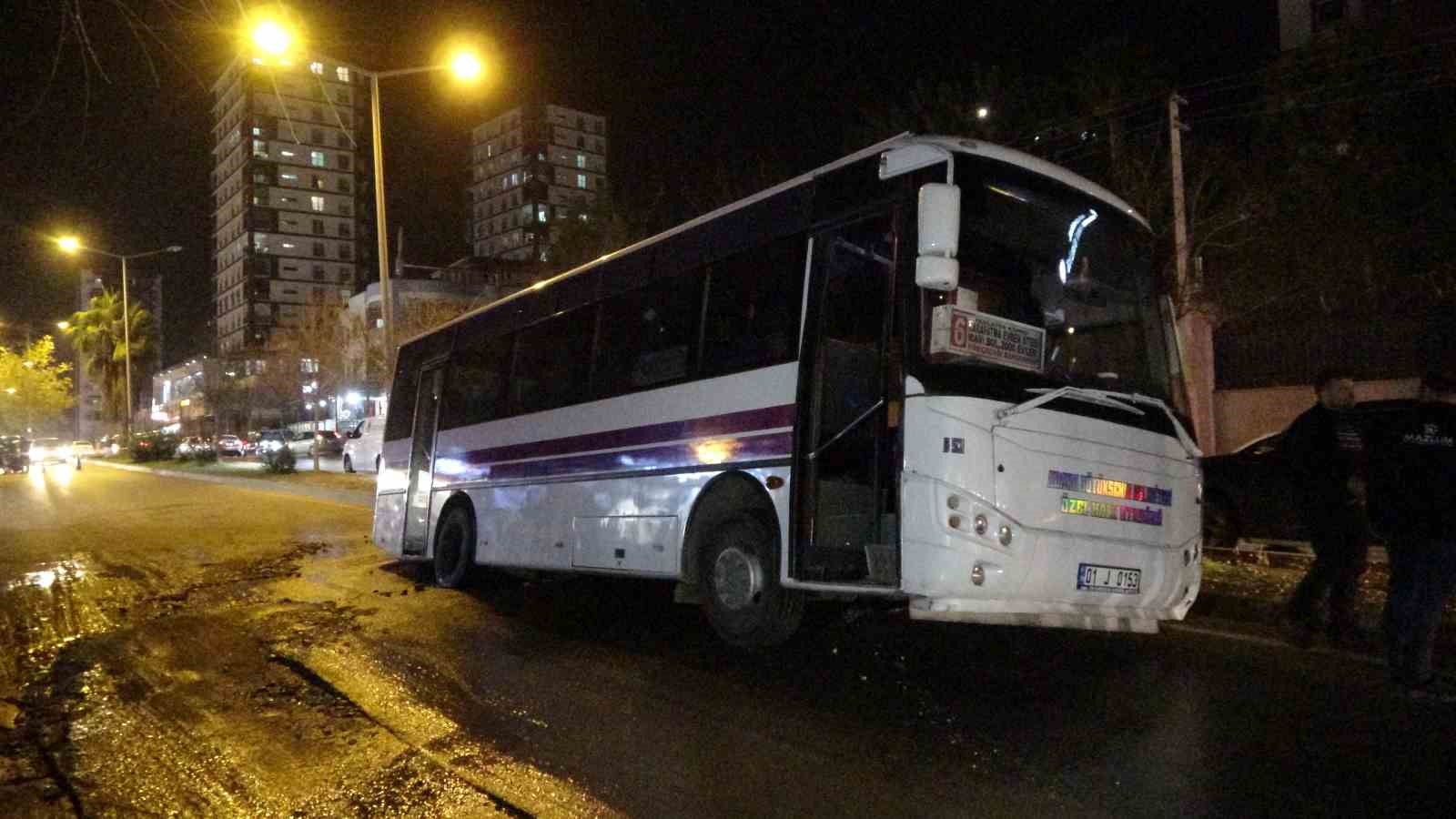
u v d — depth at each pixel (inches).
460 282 2682.1
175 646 346.0
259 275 3737.7
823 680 272.4
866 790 194.5
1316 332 668.1
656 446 337.7
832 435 283.0
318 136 3828.7
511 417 430.9
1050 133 756.6
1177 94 682.2
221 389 2268.7
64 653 342.3
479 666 303.6
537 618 382.3
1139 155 724.7
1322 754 207.6
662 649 318.7
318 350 1676.9
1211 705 240.5
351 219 3902.6
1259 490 437.4
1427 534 239.6
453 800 198.1
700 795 195.2
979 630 327.6
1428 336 625.3
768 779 202.1
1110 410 269.3
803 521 277.9
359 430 1302.9
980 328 250.1
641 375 351.6
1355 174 743.1
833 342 285.1
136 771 222.4
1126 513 266.5
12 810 201.9
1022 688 259.1
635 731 235.6
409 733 241.1
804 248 291.6
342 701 271.1
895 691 259.4
